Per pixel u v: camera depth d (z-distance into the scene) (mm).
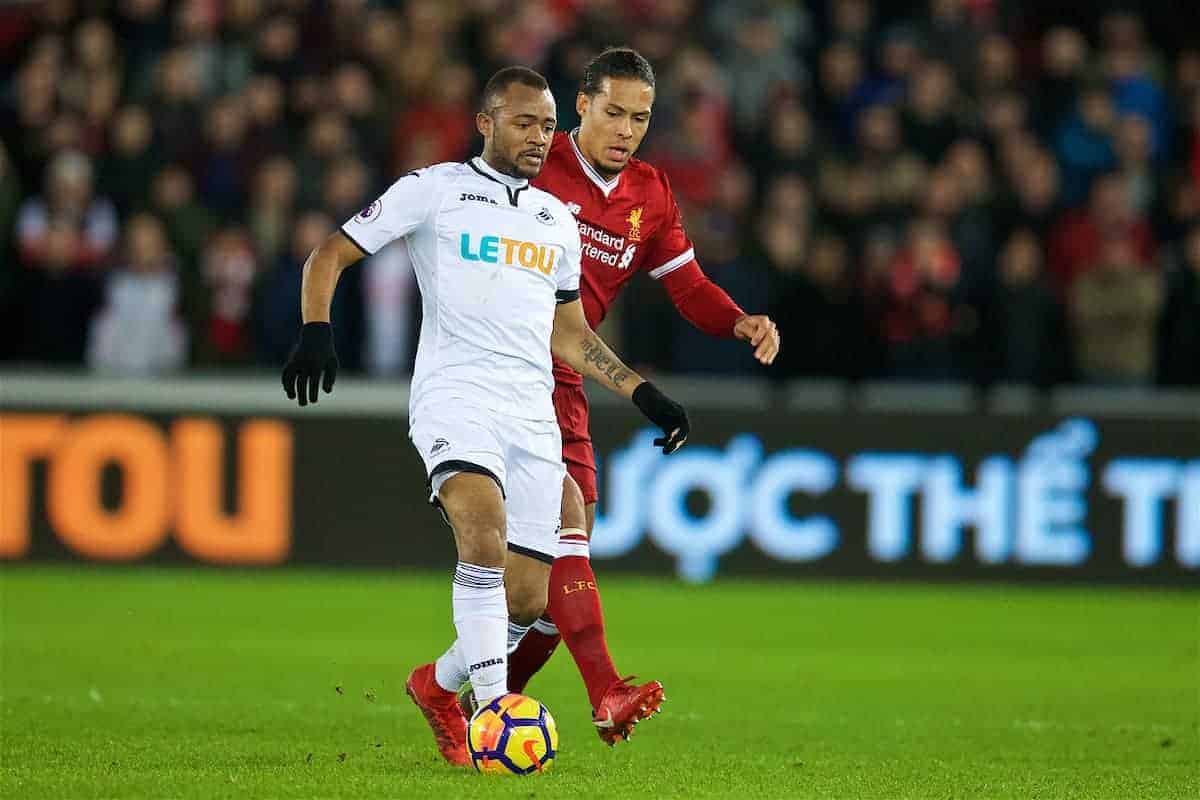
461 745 22000
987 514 49219
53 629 37469
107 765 21141
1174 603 46688
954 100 56469
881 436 49156
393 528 48875
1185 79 60062
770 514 49125
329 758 22000
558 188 24469
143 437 48156
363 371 50094
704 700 29562
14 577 46656
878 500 49219
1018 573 49219
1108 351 50938
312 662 33281
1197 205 55125
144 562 48188
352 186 51312
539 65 55719
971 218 52438
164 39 57719
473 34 57469
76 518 48031
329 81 56281
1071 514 49125
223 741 23547
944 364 50281
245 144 53688
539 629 23828
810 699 29984
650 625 40438
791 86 56938
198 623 39031
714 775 21484
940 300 50188
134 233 50031
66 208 51188
